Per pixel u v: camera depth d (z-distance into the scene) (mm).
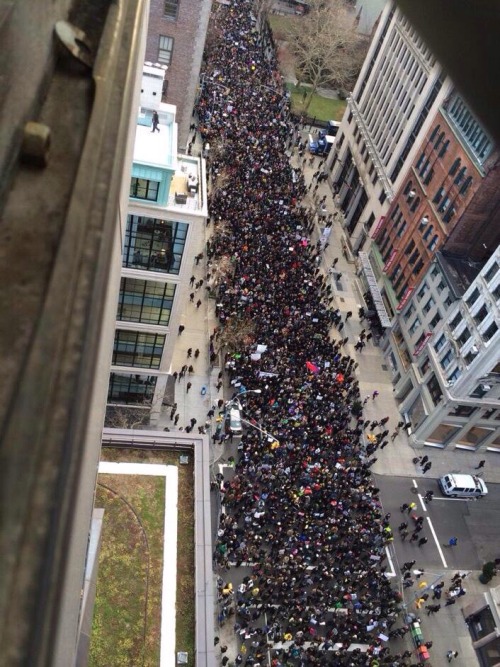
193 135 66688
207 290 49125
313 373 43688
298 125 78312
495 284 37062
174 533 21484
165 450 24141
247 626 30625
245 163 62938
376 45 59844
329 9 83750
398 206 52562
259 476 37250
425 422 44062
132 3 5031
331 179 71438
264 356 43656
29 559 2158
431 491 42656
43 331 2748
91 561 12328
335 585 33906
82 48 4074
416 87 50062
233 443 39656
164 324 34375
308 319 48156
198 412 41281
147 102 29406
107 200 3328
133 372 37406
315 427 40312
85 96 3889
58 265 2949
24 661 1967
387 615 33469
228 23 94562
